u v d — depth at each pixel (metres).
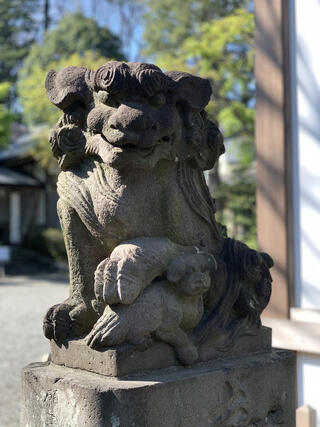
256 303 1.57
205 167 1.51
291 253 2.94
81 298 1.43
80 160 1.45
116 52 17.09
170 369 1.35
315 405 2.80
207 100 1.42
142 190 1.39
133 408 1.19
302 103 2.94
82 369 1.34
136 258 1.29
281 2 3.02
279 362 1.57
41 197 15.66
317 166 2.87
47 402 1.32
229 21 10.20
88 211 1.38
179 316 1.34
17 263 13.71
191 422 1.31
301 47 2.96
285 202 2.95
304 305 2.89
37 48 17.19
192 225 1.47
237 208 12.13
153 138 1.28
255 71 3.14
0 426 3.05
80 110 1.43
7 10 21.58
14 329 6.21
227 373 1.40
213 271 1.48
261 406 1.50
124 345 1.28
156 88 1.29
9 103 21.03
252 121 10.95
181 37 12.89
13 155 16.47
